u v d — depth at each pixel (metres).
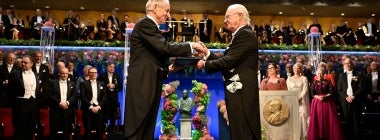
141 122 3.16
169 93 5.52
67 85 8.19
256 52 3.54
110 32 13.30
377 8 16.39
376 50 13.53
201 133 5.52
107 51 12.11
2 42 12.09
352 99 8.87
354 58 13.20
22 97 7.44
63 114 7.97
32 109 7.50
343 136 8.05
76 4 16.03
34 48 11.99
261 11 17.02
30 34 13.02
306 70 10.09
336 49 13.49
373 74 10.34
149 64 3.26
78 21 13.32
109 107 9.37
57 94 8.01
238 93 3.43
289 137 4.59
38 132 7.91
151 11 3.38
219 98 8.02
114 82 9.59
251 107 3.42
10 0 15.38
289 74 9.76
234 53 3.45
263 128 4.57
